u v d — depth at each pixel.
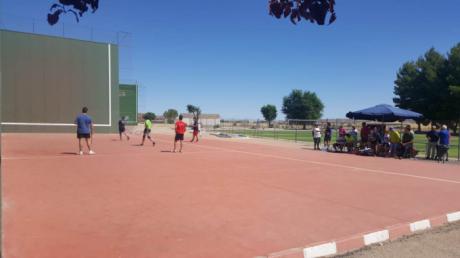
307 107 106.56
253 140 33.31
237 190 9.29
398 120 21.69
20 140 24.81
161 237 5.63
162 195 8.49
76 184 9.54
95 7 2.09
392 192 9.50
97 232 5.77
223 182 10.38
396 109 21.00
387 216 7.10
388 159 18.59
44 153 16.70
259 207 7.58
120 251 5.01
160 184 9.84
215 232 5.93
